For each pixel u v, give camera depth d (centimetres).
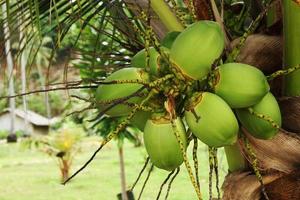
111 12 374
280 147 306
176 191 1769
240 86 270
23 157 3381
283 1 315
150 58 278
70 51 383
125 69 283
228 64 275
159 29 347
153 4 336
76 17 367
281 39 323
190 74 267
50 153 2289
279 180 319
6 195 2062
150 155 277
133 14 386
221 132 266
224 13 351
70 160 2583
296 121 314
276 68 324
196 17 314
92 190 2092
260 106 279
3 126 5431
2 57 397
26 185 2273
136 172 2459
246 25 382
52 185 2236
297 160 308
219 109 266
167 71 274
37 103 5609
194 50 265
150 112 283
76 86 289
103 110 272
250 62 321
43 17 389
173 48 270
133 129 903
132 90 278
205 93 271
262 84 271
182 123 277
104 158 3034
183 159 270
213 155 276
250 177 325
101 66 391
